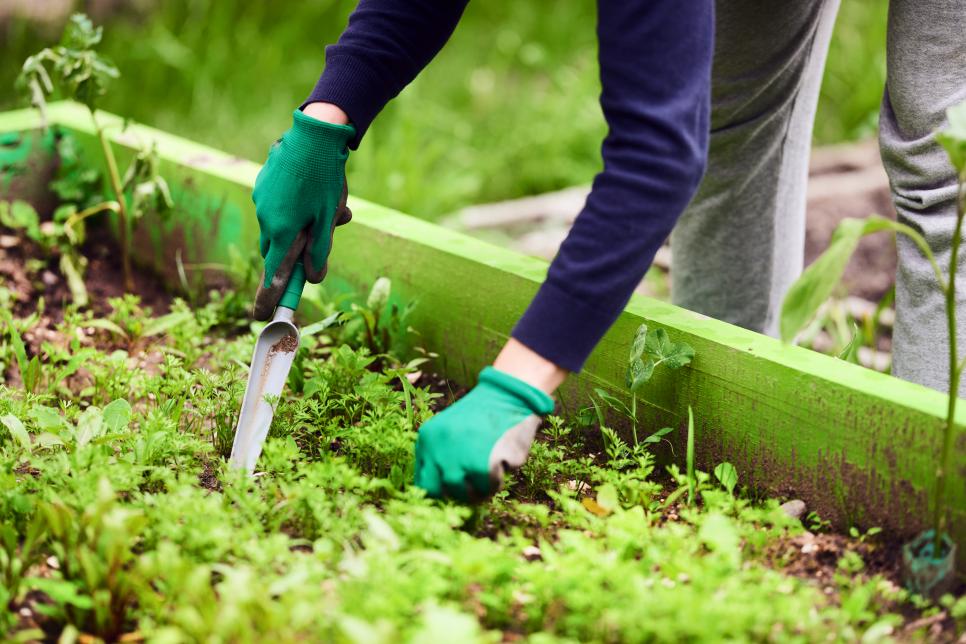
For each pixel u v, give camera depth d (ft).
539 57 15.20
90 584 5.94
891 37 6.95
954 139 5.95
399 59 6.98
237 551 6.13
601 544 6.34
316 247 7.08
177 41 14.60
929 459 6.39
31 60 8.69
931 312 6.94
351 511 6.36
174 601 5.92
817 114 15.05
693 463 7.14
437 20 6.97
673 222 6.09
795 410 6.75
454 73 15.71
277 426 7.08
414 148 12.41
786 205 8.03
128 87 13.93
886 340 9.95
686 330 7.06
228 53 14.69
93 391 7.66
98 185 9.50
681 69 6.01
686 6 5.99
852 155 12.94
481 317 7.80
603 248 6.07
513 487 6.99
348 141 7.02
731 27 7.47
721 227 8.05
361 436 6.84
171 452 6.83
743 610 5.77
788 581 6.21
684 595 5.78
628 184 6.03
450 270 7.89
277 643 5.65
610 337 7.34
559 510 6.86
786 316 5.98
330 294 8.54
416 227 8.20
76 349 7.85
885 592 6.28
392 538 5.99
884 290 10.98
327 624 5.76
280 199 6.93
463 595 6.06
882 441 6.51
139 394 7.57
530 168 13.37
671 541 6.22
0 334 8.21
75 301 8.79
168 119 13.60
